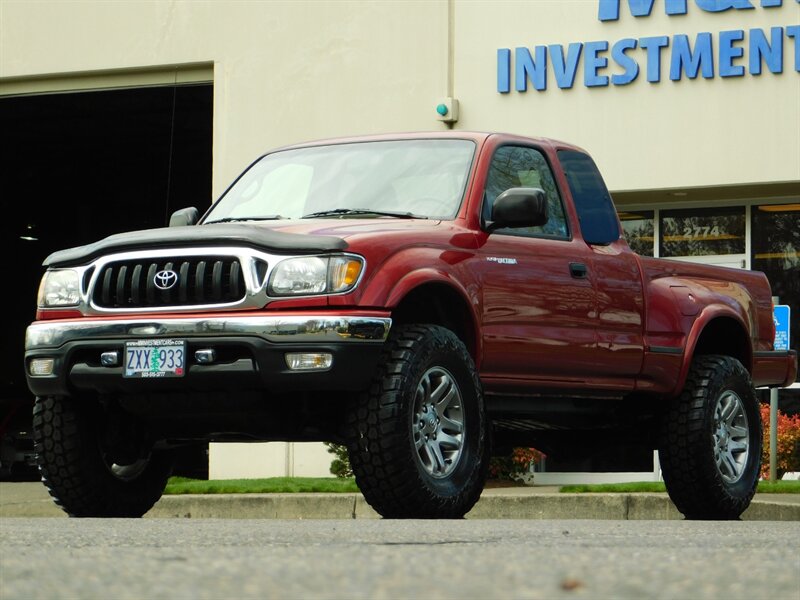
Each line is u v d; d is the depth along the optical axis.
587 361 11.54
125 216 44.66
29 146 36.75
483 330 10.52
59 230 45.81
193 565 4.49
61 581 3.96
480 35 23.25
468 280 10.40
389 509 9.74
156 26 25.64
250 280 9.62
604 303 11.76
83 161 38.97
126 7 25.88
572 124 22.59
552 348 11.17
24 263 46.31
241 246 9.74
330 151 12.16
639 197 22.94
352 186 11.55
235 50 25.02
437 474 9.89
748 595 3.69
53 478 10.95
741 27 21.75
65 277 10.45
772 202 22.95
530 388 11.11
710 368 12.93
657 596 3.62
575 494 17.55
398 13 23.88
